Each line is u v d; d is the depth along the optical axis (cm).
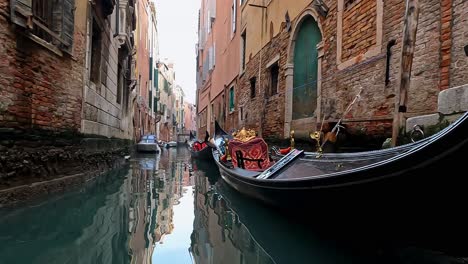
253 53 1108
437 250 227
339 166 308
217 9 1941
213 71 2050
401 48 391
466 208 205
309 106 689
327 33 605
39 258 249
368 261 249
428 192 210
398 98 386
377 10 456
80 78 578
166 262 256
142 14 2178
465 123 179
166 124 4069
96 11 686
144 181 711
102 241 299
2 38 356
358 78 497
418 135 350
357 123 492
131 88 1441
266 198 391
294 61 773
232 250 288
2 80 355
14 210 354
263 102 982
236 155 627
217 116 1870
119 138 1070
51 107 465
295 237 320
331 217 280
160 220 385
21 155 381
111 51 888
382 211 237
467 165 191
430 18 357
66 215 374
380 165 222
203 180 758
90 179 615
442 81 340
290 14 780
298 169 377
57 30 493
